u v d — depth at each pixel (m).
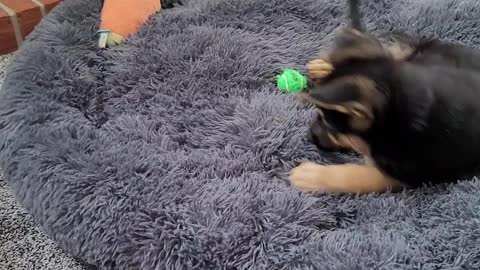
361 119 0.65
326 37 0.98
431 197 0.71
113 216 0.70
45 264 0.83
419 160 0.68
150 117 0.87
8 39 1.26
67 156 0.77
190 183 0.74
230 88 0.90
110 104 0.90
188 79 0.91
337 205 0.73
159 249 0.67
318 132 0.77
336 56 0.67
